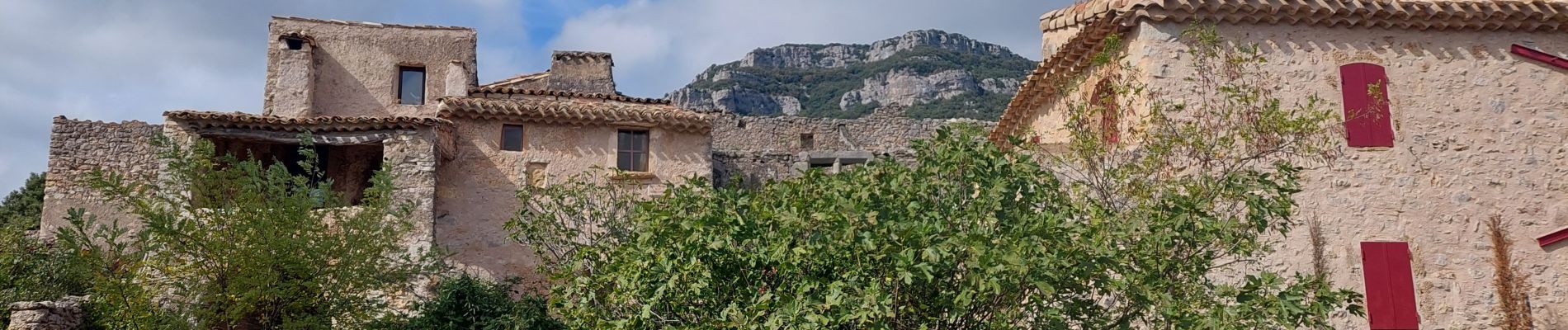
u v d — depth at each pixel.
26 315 12.52
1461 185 12.08
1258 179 10.18
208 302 12.71
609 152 18.77
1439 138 12.20
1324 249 11.77
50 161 22.98
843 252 8.54
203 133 16.75
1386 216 11.94
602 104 19.97
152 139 13.50
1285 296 8.97
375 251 13.31
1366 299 11.68
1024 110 15.79
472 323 13.23
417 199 16.67
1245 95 11.59
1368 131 12.16
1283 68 12.26
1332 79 12.27
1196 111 11.91
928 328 8.74
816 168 10.36
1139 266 9.21
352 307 12.92
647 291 8.77
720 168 23.28
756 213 9.03
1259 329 8.86
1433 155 12.14
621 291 9.05
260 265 12.40
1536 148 12.21
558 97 20.83
